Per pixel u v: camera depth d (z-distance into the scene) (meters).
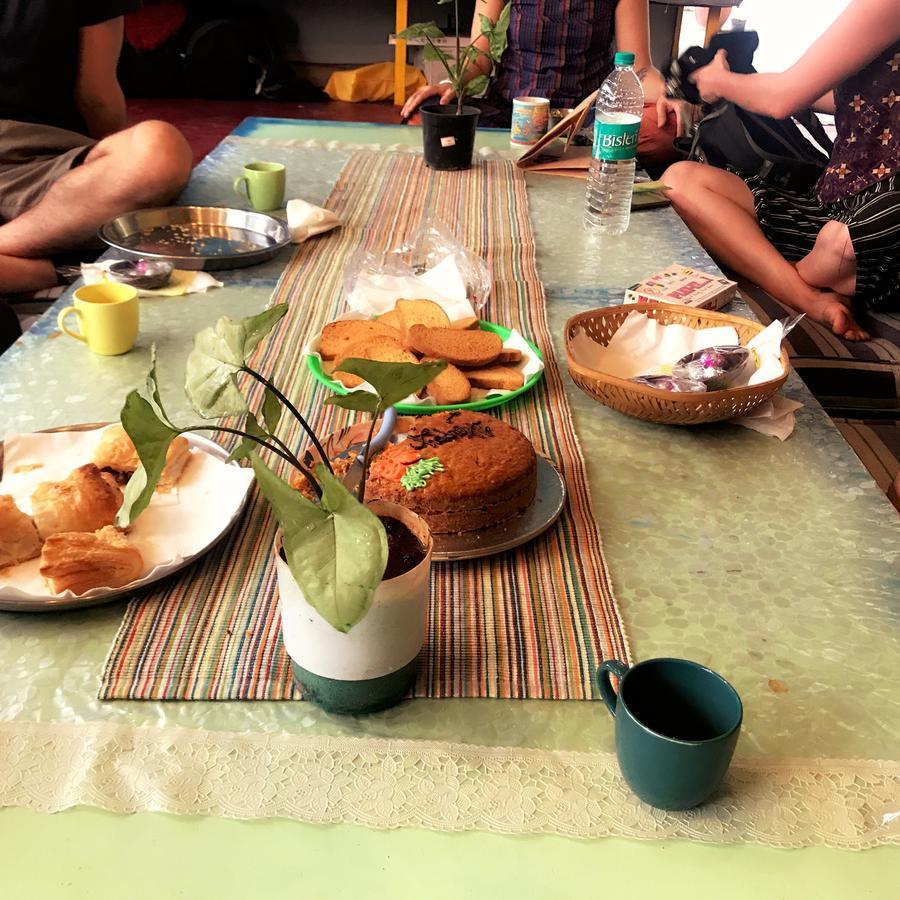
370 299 1.30
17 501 0.82
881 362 1.79
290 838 0.56
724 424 1.07
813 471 0.98
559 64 2.70
